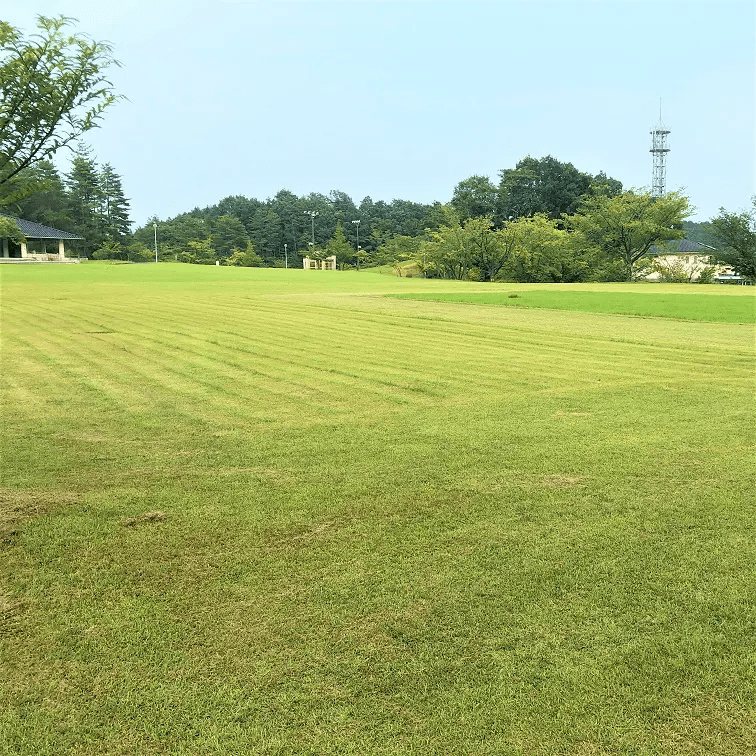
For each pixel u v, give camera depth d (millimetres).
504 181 104688
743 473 5992
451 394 9766
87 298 28156
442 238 85625
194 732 2752
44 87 4484
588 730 2734
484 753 2615
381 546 4523
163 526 4898
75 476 6082
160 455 6762
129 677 3115
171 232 124125
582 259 80375
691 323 19594
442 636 3418
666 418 8141
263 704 2914
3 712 2887
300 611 3686
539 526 4844
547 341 15531
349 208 155875
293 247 134000
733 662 3186
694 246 94625
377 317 21000
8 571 4188
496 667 3154
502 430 7633
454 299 28828
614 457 6516
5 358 12969
